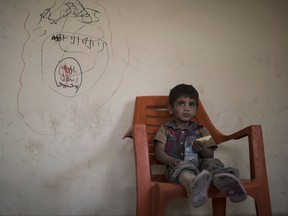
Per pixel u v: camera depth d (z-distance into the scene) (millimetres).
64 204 1395
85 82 1475
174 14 1600
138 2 1575
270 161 1570
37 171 1395
